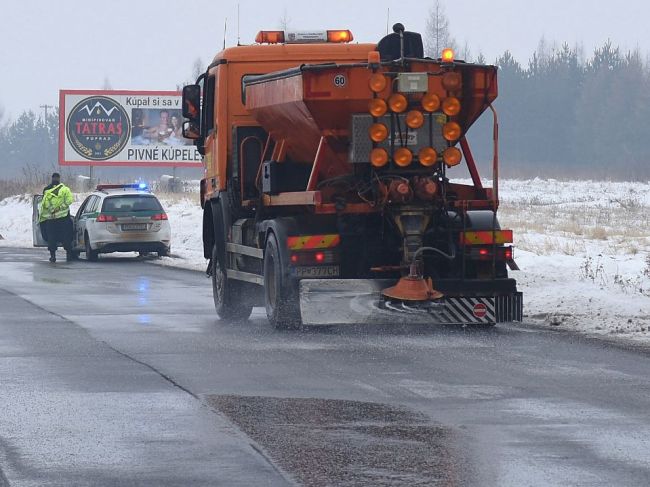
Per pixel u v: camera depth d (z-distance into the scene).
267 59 37.47
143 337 31.12
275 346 28.97
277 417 19.69
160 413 20.11
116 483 15.45
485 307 31.14
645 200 114.38
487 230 31.94
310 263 31.67
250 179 36.56
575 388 22.38
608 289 38.25
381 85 31.00
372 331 31.95
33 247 85.69
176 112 127.38
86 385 23.06
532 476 15.67
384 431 18.53
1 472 16.06
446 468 16.11
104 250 68.19
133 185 72.56
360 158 31.55
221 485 15.30
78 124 126.44
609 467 16.14
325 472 15.92
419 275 31.08
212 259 38.50
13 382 23.45
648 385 22.69
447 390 22.23
